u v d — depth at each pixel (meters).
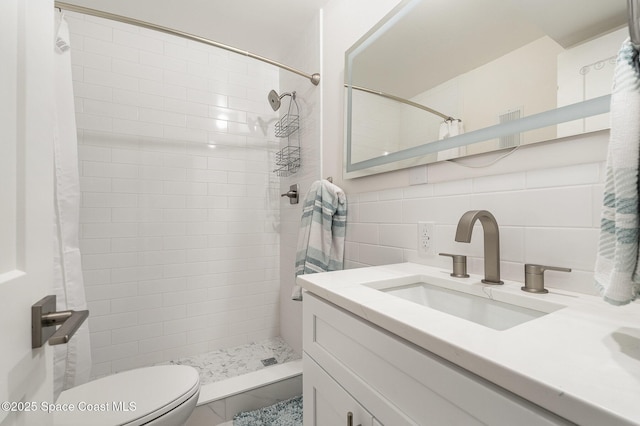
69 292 1.15
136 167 1.88
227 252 2.16
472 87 0.88
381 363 0.54
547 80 0.71
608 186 0.44
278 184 2.36
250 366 1.87
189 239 2.03
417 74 1.06
